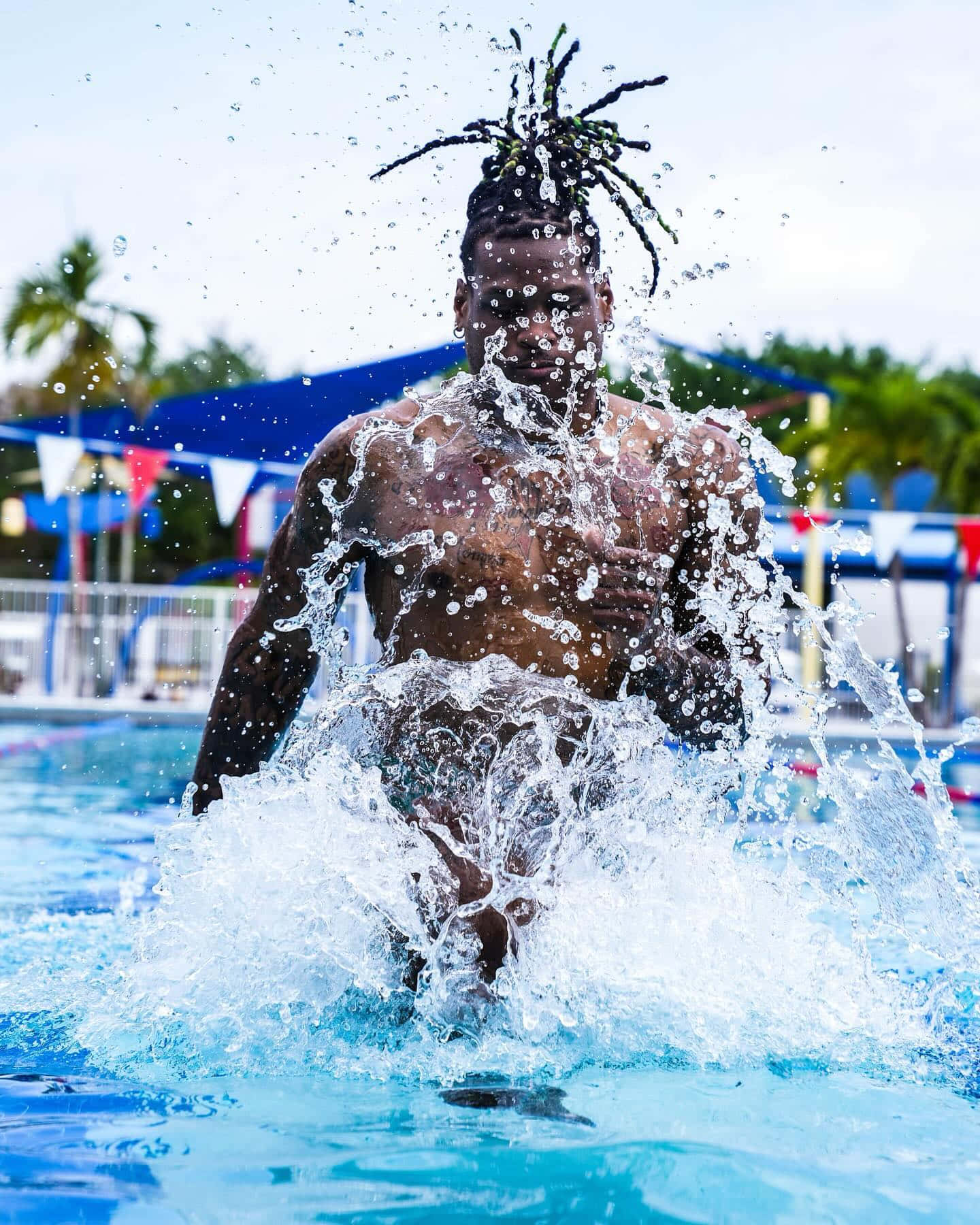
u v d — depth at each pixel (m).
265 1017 1.76
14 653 12.78
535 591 1.92
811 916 2.83
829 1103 1.49
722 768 2.14
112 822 4.78
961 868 2.09
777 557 16.09
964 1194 1.19
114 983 2.07
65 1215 1.10
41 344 22.52
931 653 19.42
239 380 24.78
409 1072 1.58
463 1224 1.09
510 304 1.90
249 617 2.17
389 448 1.99
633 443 2.04
